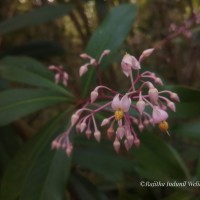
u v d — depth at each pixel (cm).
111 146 26
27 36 45
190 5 43
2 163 26
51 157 22
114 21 25
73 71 43
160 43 38
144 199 26
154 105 16
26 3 43
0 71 23
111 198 30
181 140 35
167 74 45
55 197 21
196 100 20
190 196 22
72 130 21
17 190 22
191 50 45
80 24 46
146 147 21
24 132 29
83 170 30
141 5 48
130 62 16
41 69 24
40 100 22
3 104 22
